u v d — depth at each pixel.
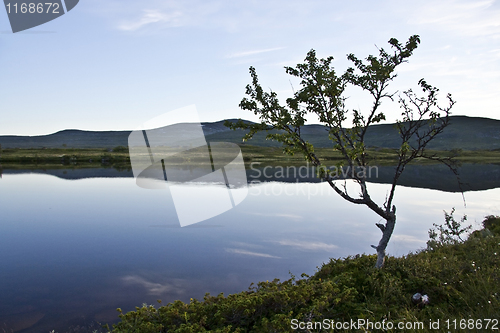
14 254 12.38
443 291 6.22
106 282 9.73
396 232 15.02
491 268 7.22
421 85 6.82
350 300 6.30
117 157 100.44
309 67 7.01
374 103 7.06
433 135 6.89
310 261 11.29
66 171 57.34
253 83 6.95
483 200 24.41
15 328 7.21
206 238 14.13
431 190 30.03
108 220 17.86
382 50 7.07
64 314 7.90
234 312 5.89
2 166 71.88
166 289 9.23
